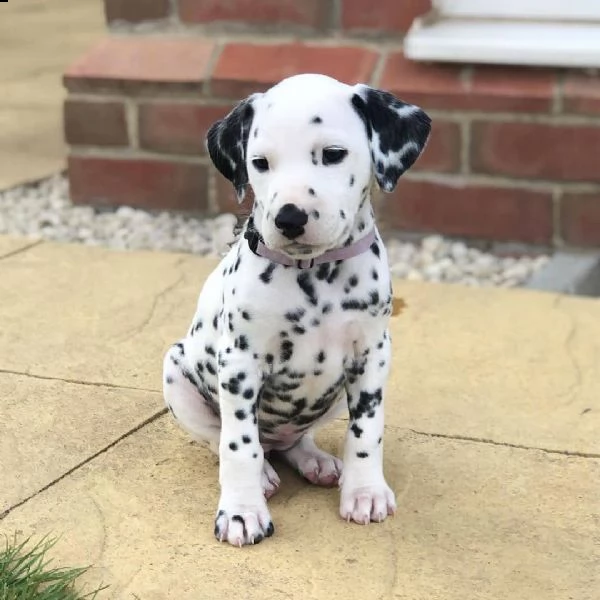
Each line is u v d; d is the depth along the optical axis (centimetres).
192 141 132
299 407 69
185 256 122
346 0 128
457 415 85
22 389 88
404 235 127
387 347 68
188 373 73
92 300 108
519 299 110
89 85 133
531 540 68
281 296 64
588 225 122
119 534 68
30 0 342
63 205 141
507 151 121
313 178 60
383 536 68
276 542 67
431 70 124
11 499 72
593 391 89
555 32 123
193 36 133
